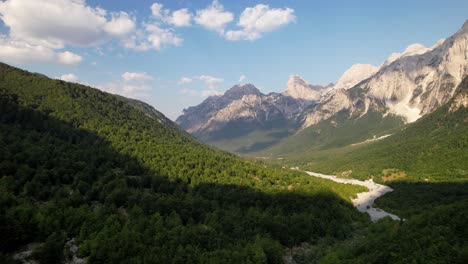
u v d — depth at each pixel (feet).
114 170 542.16
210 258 302.45
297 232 402.31
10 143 510.17
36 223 311.88
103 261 283.59
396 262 271.28
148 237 316.81
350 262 307.37
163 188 511.81
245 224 398.21
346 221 486.38
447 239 275.39
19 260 279.49
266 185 621.72
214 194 514.68
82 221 331.57
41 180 415.64
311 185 647.97
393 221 432.66
